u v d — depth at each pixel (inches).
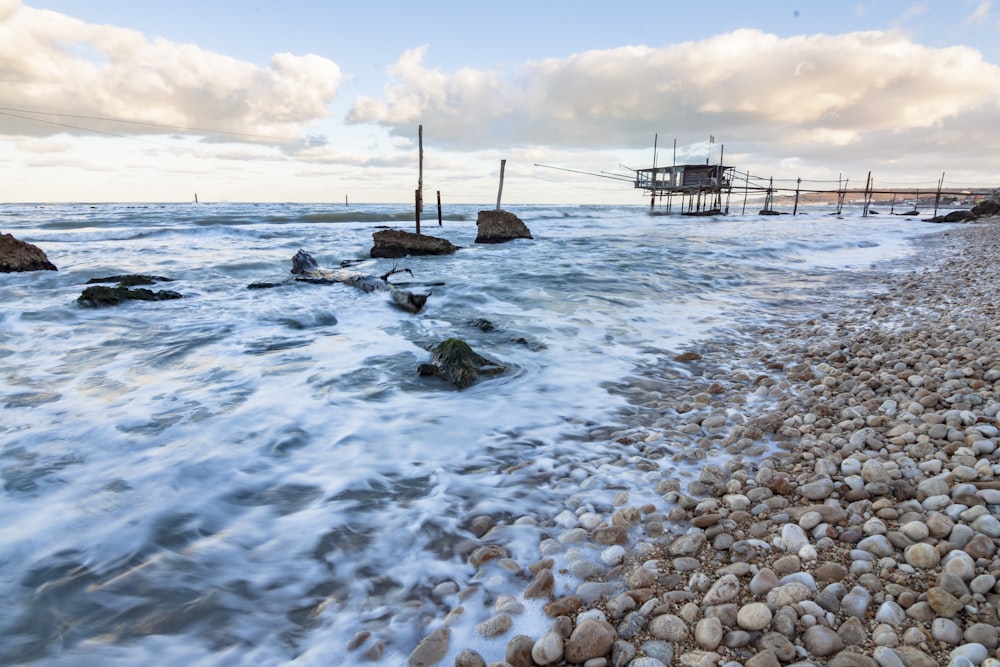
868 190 2662.4
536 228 1533.0
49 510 127.6
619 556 108.6
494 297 425.7
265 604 98.7
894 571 97.0
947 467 132.9
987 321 288.0
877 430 162.2
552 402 204.8
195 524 123.5
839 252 830.5
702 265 629.0
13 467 148.8
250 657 86.4
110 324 335.3
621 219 2103.8
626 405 201.6
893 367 228.4
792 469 143.8
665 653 83.0
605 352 273.4
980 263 600.7
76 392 211.8
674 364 254.7
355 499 135.3
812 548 105.0
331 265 682.2
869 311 369.7
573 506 131.9
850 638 82.5
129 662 85.0
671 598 95.3
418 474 148.9
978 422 155.3
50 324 333.7
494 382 228.4
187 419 184.1
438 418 188.5
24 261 555.8
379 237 749.9
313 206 3646.7
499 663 82.4
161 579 104.6
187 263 634.8
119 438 168.6
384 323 343.3
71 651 87.0
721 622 88.1
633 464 152.9
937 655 77.9
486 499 135.0
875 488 124.8
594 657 84.0
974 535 100.9
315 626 93.4
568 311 375.9
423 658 84.7
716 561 107.1
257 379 229.5
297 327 331.9
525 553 112.8
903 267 651.5
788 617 86.6
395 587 103.4
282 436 171.5
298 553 113.3
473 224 1524.4
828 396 199.9
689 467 150.9
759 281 531.2
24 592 100.1
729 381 227.5
